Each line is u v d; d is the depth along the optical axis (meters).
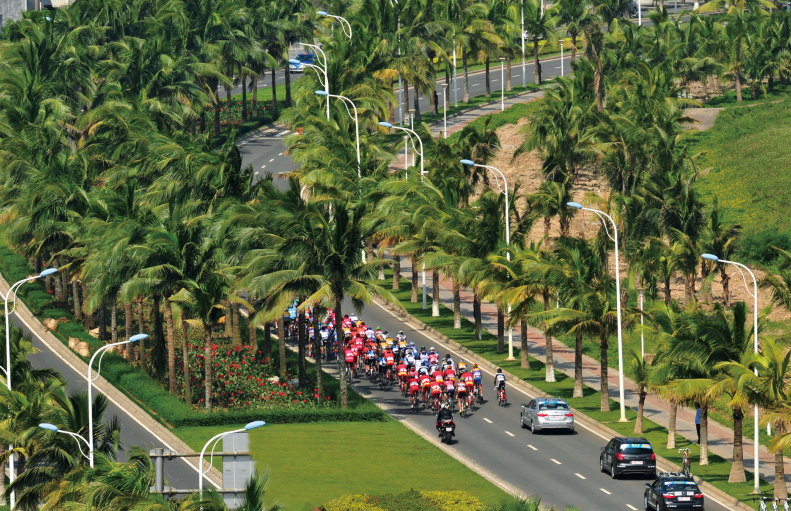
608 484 113.81
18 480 96.56
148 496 82.75
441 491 106.94
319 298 135.88
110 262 140.12
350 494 106.31
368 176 170.75
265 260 139.88
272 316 138.38
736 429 115.31
